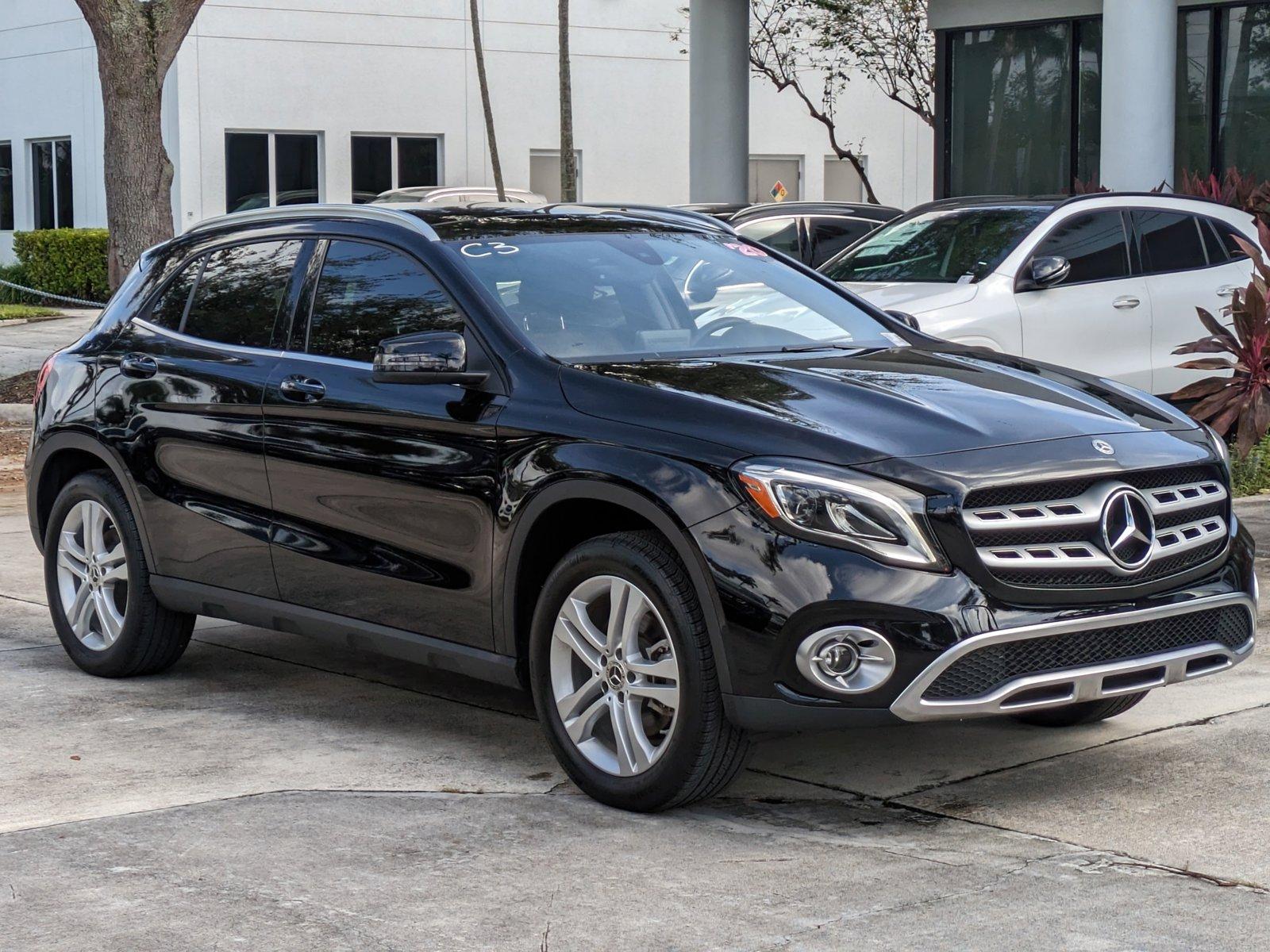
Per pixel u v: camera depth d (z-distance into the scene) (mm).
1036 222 11203
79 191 28953
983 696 4457
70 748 5613
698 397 4887
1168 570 4805
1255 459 11102
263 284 6234
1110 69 16406
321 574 5781
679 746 4684
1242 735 5574
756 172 31812
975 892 4152
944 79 21438
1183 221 11734
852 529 4449
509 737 5770
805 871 4324
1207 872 4293
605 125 30438
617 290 5762
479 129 29312
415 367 5230
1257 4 18250
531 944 3818
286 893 4156
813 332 5957
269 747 5637
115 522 6543
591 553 4883
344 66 28016
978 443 4676
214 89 26922
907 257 11500
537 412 5109
